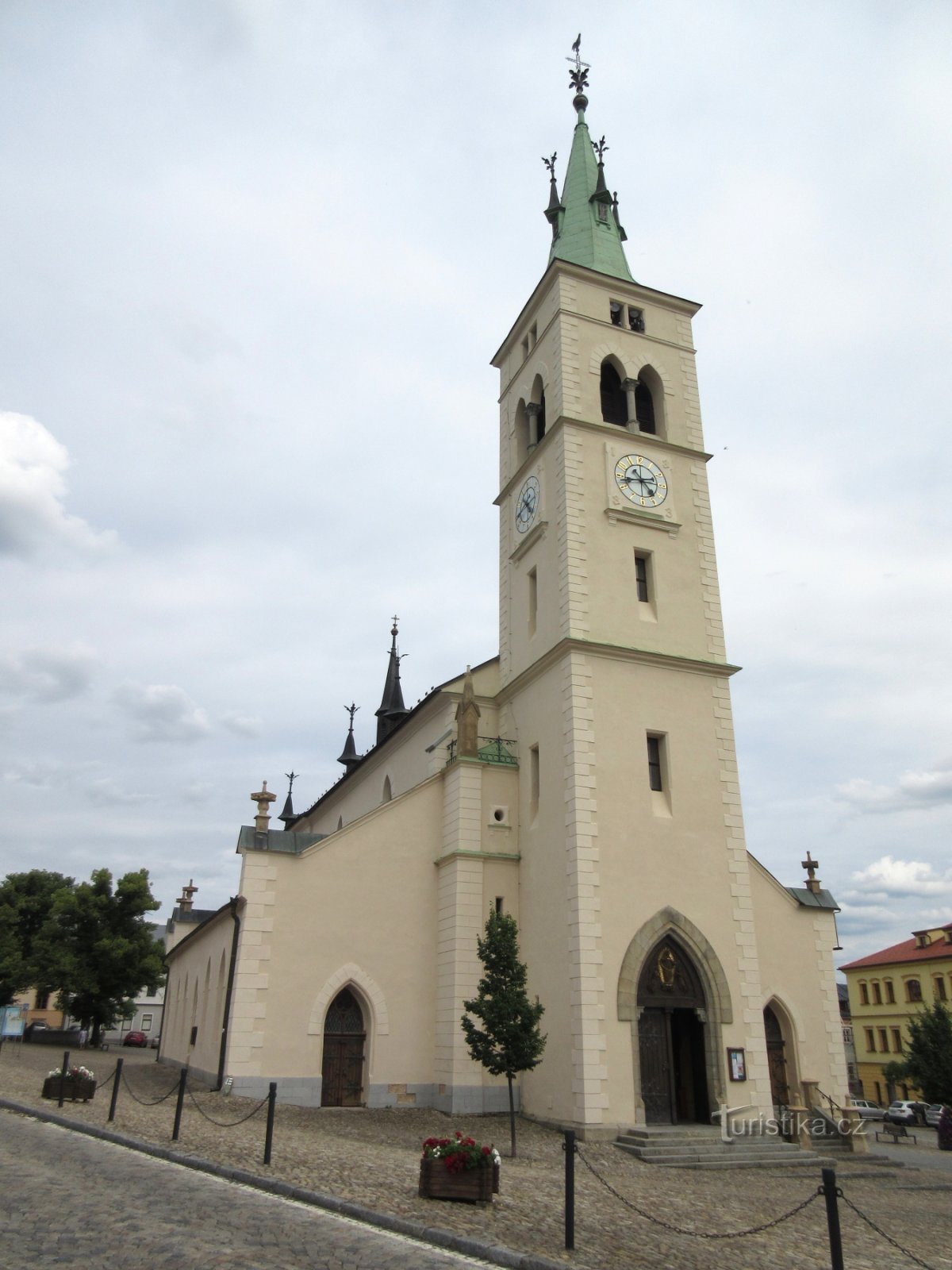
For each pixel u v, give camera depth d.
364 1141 21.64
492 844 30.50
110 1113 20.44
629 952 26.55
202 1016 36.16
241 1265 10.02
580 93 43.81
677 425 35.31
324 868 29.23
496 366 41.28
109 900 56.97
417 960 29.61
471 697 32.25
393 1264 10.71
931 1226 17.12
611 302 36.41
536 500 33.97
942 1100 45.41
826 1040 32.00
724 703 31.27
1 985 57.12
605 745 28.78
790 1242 14.27
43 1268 9.44
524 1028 22.05
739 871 29.20
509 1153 21.69
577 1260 11.64
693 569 33.06
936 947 76.50
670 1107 26.09
